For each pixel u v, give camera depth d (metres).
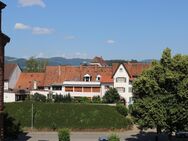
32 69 168.50
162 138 68.62
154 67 57.31
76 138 68.06
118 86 107.56
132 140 66.44
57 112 82.31
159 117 54.84
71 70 116.25
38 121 79.31
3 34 26.72
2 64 26.77
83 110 83.06
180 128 55.59
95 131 77.44
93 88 110.19
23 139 65.88
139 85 57.09
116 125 78.44
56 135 71.69
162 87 56.31
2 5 26.45
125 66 107.56
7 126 62.62
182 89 54.44
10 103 85.69
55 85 112.19
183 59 55.97
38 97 98.38
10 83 115.44
